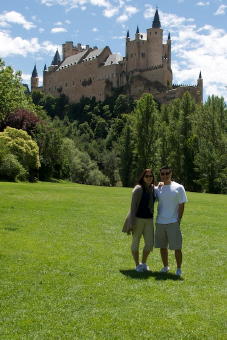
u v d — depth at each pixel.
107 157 136.38
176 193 14.00
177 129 88.94
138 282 12.73
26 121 70.50
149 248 14.24
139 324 9.81
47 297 11.25
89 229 21.36
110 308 10.67
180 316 10.29
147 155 92.69
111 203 32.53
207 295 11.78
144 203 14.24
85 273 13.45
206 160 78.69
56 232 20.09
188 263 15.51
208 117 87.69
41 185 47.03
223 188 77.56
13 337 9.09
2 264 14.02
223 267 14.96
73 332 9.39
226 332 9.61
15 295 11.34
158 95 187.38
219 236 20.88
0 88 75.56
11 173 53.88
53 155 70.31
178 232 13.91
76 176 107.50
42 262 14.46
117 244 18.28
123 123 163.12
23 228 20.58
